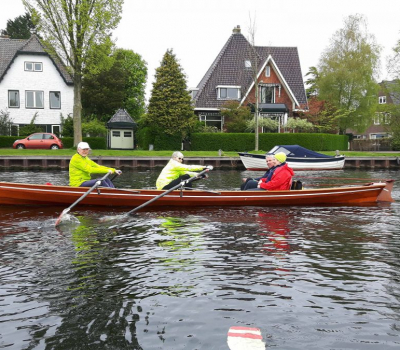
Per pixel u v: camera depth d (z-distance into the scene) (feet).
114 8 81.87
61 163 79.77
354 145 152.25
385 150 140.05
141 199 31.30
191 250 20.01
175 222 26.58
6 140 103.40
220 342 11.43
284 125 112.27
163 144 102.63
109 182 33.71
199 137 102.78
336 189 33.63
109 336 11.77
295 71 126.41
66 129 111.96
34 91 114.73
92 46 82.94
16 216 27.89
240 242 21.54
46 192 30.71
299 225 25.84
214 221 26.94
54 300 14.10
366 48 128.88
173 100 100.73
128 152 90.48
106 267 17.42
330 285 15.47
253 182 34.47
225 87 115.75
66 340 11.58
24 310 13.34
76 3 82.53
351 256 19.11
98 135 119.03
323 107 121.29
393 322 12.60
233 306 13.62
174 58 102.12
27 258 18.61
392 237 22.80
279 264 17.88
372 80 130.11
